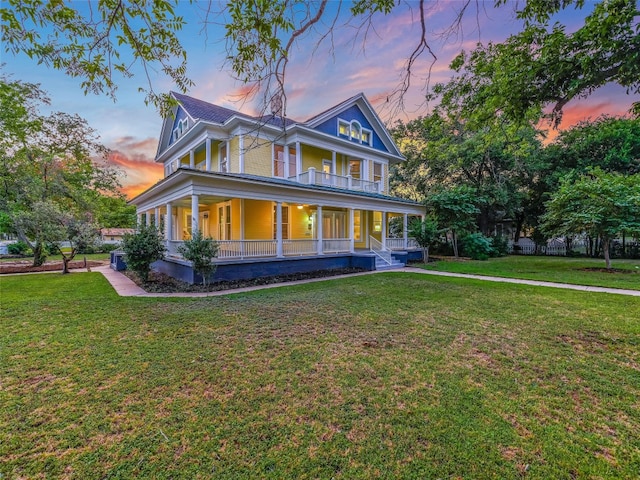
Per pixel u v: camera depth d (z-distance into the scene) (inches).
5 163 581.0
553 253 908.6
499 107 206.5
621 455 85.4
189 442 91.5
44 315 230.5
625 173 774.5
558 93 177.8
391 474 79.0
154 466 82.2
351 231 575.5
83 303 270.5
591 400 113.7
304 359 150.4
